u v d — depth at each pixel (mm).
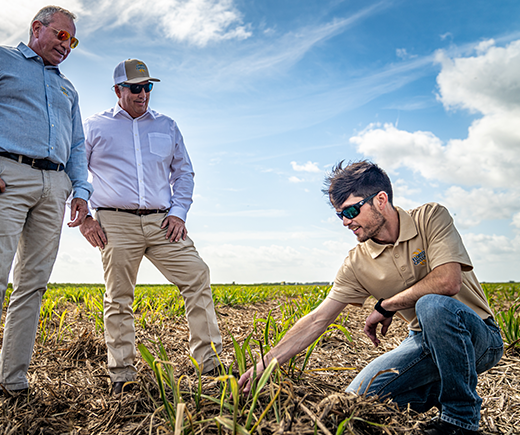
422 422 1785
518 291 8602
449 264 1846
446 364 1729
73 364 3078
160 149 2973
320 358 3375
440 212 1983
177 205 3012
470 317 1771
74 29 2619
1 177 2283
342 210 2020
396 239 2051
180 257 2840
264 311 6383
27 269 2430
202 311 2787
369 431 1634
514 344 3189
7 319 2365
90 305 5305
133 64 2930
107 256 2686
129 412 2074
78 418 2092
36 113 2426
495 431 2031
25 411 2127
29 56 2480
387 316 2020
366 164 2025
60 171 2586
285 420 1509
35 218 2475
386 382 1939
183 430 1479
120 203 2752
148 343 3816
